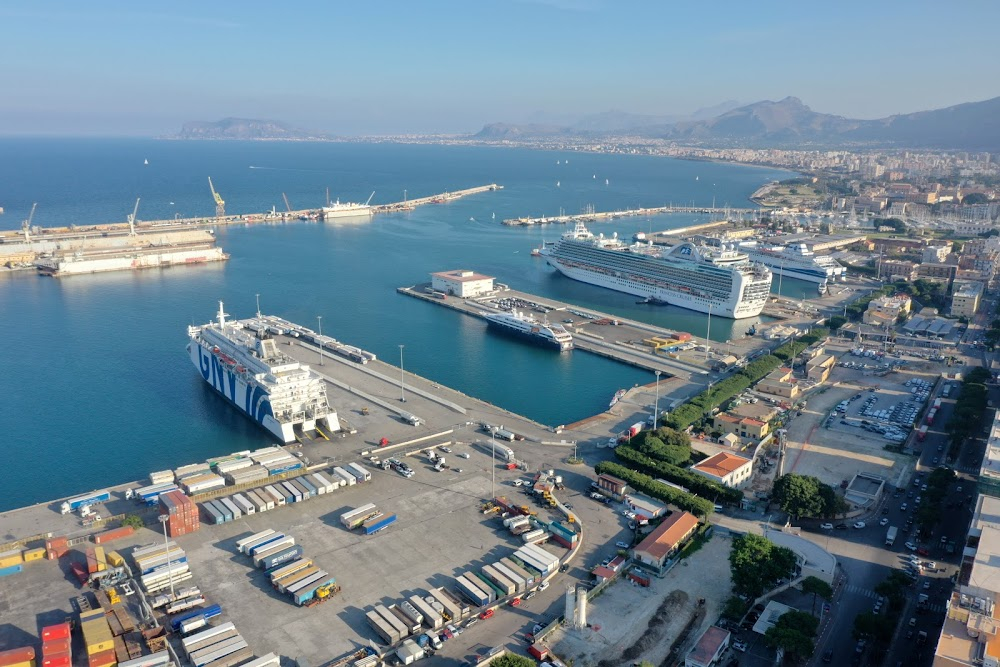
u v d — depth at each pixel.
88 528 152.50
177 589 131.50
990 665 98.06
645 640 120.12
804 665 114.12
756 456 194.38
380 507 163.12
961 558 145.25
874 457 195.00
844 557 146.00
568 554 145.50
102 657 111.31
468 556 144.00
